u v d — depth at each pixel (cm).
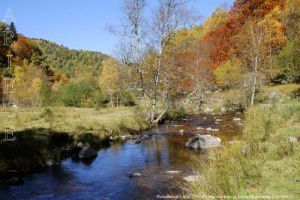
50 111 2898
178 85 3556
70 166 1451
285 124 1606
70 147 1728
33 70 6462
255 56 4009
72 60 18538
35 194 1069
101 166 1439
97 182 1194
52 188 1132
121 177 1242
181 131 2361
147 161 1487
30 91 4850
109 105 5181
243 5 6494
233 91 4478
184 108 3838
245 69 4556
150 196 991
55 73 9169
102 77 5997
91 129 2205
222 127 2400
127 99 5178
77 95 4881
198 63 4541
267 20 5078
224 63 5488
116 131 2292
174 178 1161
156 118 3072
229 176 809
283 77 4409
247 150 1031
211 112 3797
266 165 930
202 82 4466
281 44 4709
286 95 3534
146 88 3141
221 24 7512
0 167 1296
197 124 2741
